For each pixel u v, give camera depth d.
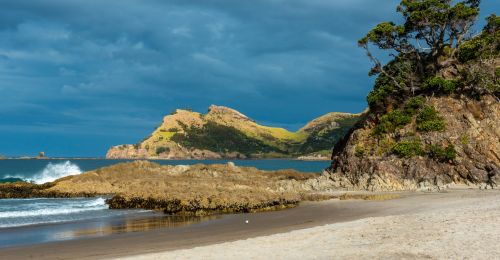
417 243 15.74
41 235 24.00
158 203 35.59
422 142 47.44
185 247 19.28
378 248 15.46
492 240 15.33
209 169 69.00
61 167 110.00
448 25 54.03
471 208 24.12
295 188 50.44
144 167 68.00
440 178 44.91
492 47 51.66
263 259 14.79
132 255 17.61
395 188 45.44
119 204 37.28
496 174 43.25
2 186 55.19
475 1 55.12
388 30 55.91
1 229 26.23
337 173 52.09
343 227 20.61
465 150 45.38
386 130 50.44
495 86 48.50
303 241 17.73
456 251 14.23
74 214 33.19
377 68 58.16
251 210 33.16
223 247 17.34
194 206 33.88
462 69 51.72
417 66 56.41
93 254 18.45
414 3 54.66
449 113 48.69
